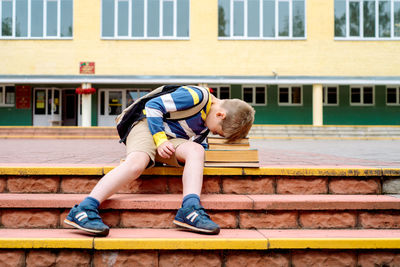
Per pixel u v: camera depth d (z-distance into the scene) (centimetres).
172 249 197
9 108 1747
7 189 250
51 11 1639
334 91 1806
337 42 1672
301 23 1672
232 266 201
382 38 1672
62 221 227
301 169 254
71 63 1638
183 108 238
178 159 240
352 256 205
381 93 1795
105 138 1347
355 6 1675
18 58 1633
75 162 335
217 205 226
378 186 258
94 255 198
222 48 1662
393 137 1502
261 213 229
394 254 205
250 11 1664
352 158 429
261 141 1270
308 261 203
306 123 1789
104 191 210
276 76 1650
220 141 258
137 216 226
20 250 199
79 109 1777
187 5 1653
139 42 1648
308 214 231
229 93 1794
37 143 916
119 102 1783
